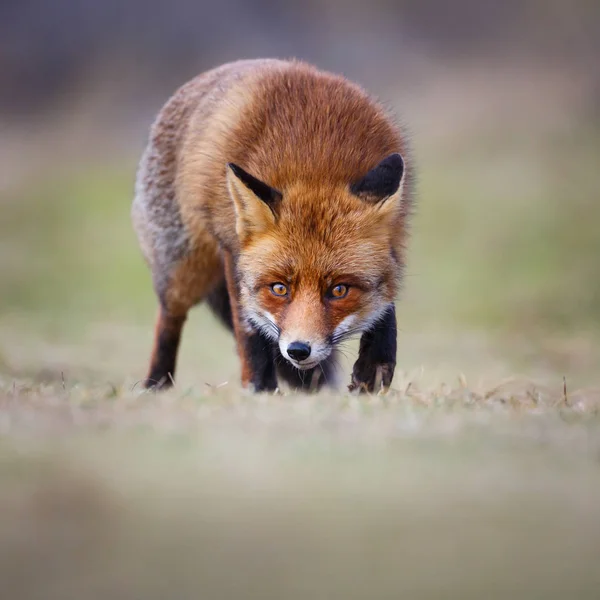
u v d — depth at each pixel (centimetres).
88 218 5550
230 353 3284
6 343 2909
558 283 4147
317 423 1168
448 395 1459
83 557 771
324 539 816
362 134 1485
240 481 948
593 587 739
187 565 763
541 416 1252
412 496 920
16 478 936
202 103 1647
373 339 1498
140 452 1036
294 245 1372
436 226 4828
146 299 4425
